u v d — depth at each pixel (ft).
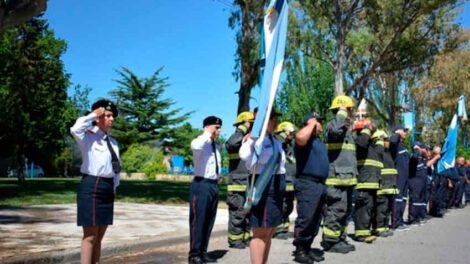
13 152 121.19
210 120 26.48
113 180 20.93
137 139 219.61
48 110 118.32
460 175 69.21
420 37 91.35
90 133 20.68
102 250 28.78
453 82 131.54
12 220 41.32
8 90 107.55
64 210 50.39
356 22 97.86
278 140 20.93
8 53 104.99
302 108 136.56
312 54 99.86
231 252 30.50
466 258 29.48
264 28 20.94
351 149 30.86
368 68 100.42
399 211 43.52
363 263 27.55
